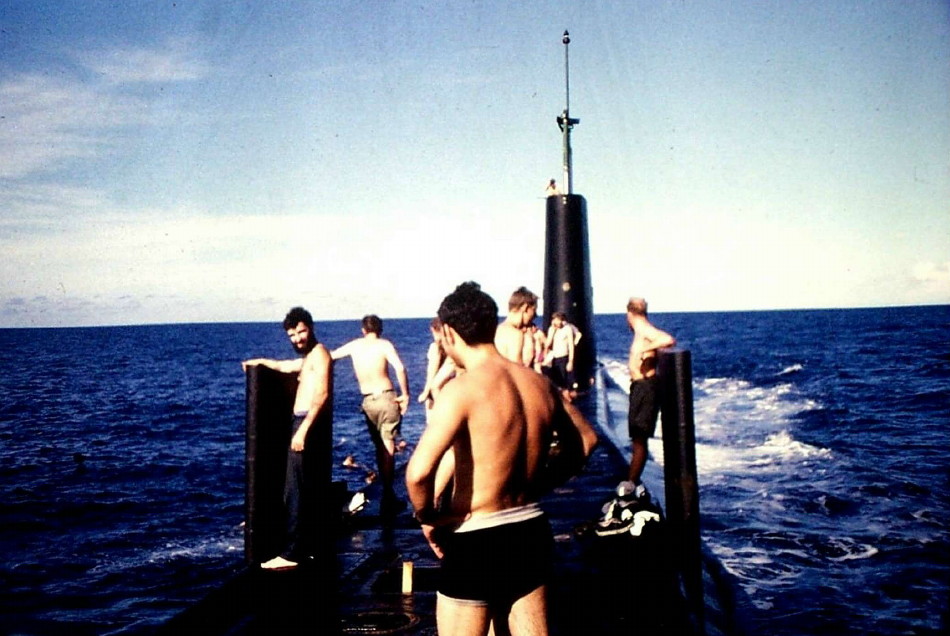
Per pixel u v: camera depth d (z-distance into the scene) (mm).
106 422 28531
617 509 6609
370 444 21375
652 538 6410
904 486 12266
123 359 78312
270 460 5684
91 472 18094
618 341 89125
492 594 2676
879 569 8023
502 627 3008
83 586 9609
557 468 2990
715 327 114750
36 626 8273
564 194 19469
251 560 5551
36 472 18141
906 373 36281
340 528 7074
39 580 9852
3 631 8133
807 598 7117
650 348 7531
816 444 17000
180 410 32688
